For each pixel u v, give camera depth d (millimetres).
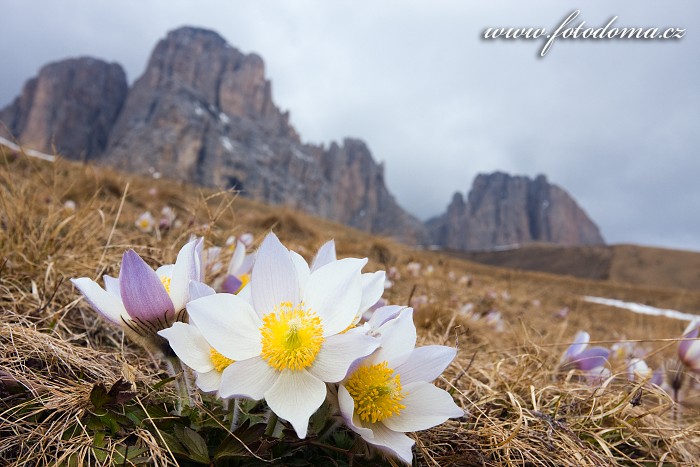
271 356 119
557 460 170
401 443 120
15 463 134
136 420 144
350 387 125
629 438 201
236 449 129
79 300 219
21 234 280
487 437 175
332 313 130
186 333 128
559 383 251
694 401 242
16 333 180
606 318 966
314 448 147
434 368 133
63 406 150
